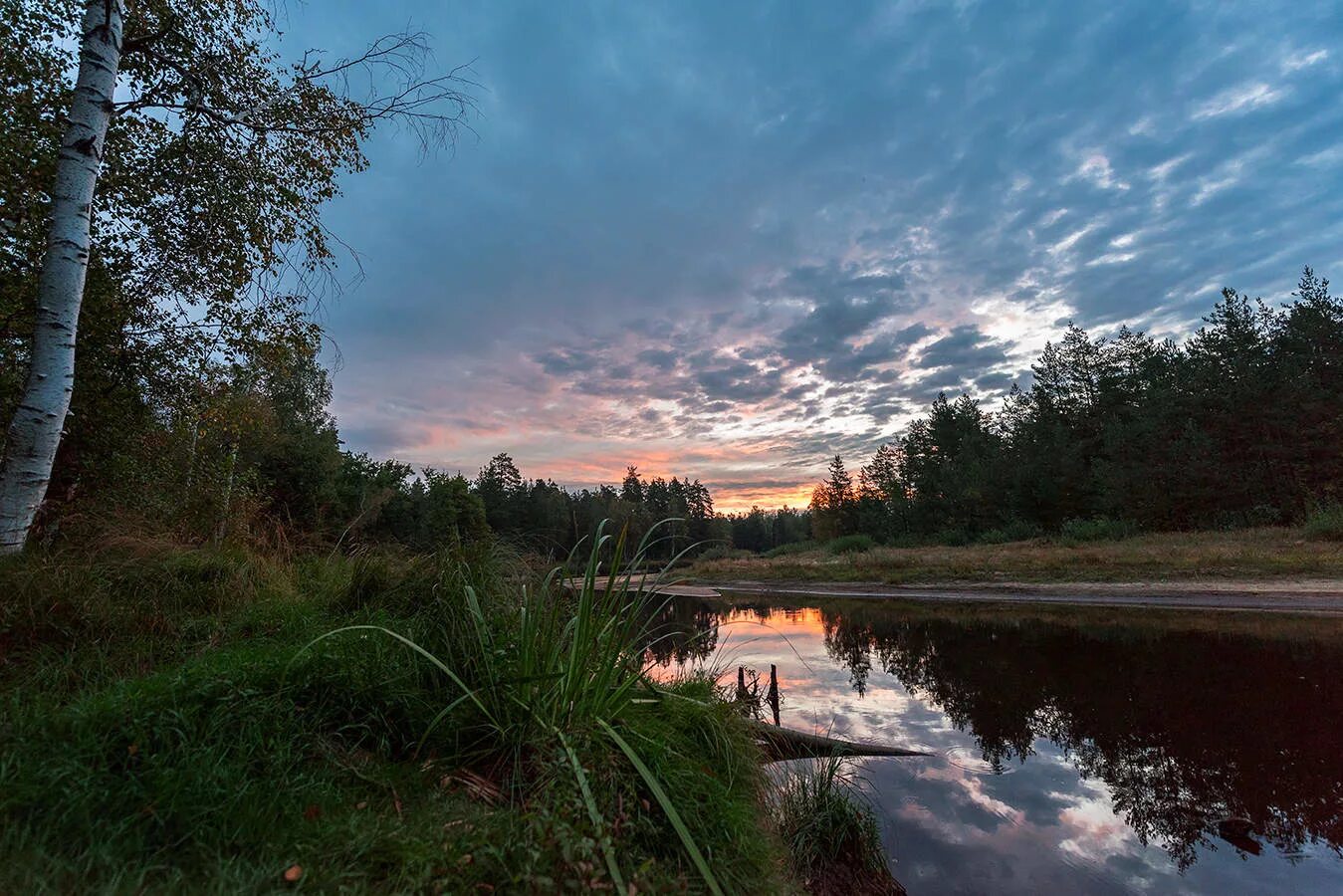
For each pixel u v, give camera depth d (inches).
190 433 306.2
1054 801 207.8
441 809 86.7
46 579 133.3
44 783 73.0
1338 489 986.1
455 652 125.5
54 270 176.1
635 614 130.7
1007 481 1646.2
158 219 280.8
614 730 107.7
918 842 181.9
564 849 68.4
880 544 2116.1
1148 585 702.5
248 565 192.1
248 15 279.6
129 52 239.0
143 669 117.0
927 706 327.9
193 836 70.9
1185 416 1186.0
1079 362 1630.2
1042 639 492.7
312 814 79.7
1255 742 249.3
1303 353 1048.2
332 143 273.0
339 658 114.7
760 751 160.6
